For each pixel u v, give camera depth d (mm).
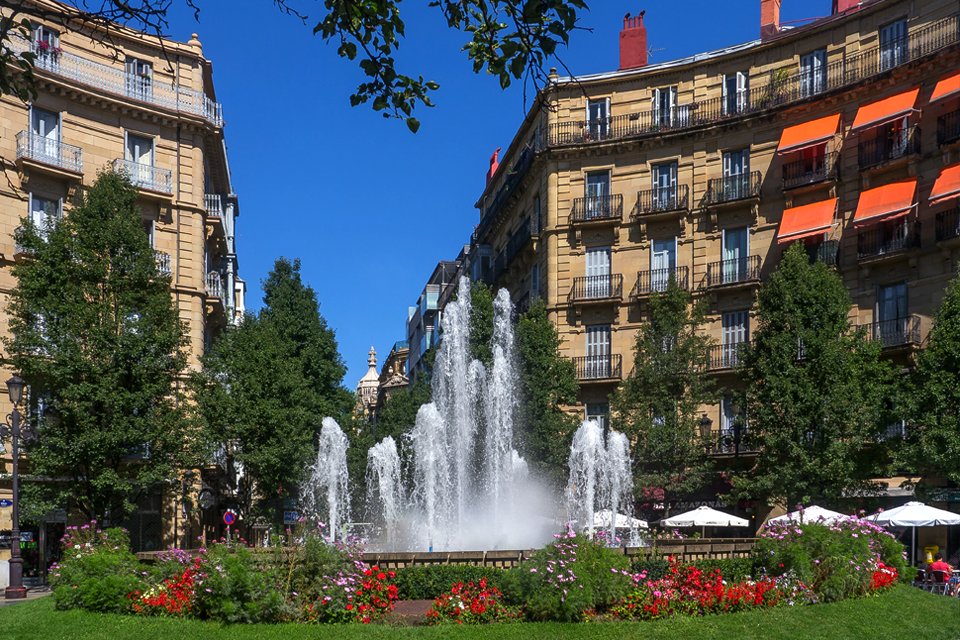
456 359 43500
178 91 42812
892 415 33219
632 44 49188
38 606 17891
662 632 14641
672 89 46312
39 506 31562
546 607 15109
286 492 42438
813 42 42250
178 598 15836
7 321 36344
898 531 35719
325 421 44625
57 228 33250
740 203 43000
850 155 40219
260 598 15133
